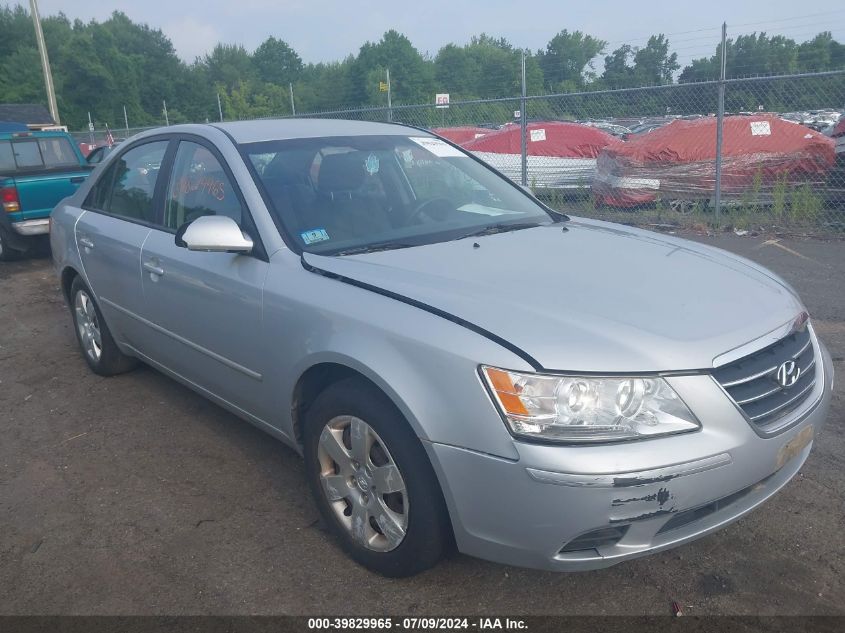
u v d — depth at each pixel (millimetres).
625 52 17641
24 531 3297
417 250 3240
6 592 2885
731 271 3141
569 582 2836
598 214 11141
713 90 11242
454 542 2719
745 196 10359
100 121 68938
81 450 4059
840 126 10695
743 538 3074
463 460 2426
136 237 4145
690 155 10664
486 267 2994
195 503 3479
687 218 10312
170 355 4066
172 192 4023
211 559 3045
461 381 2422
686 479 2338
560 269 2982
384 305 2730
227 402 3719
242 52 82438
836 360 4922
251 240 3293
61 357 5617
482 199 4023
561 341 2398
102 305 4668
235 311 3348
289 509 3404
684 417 2375
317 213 3438
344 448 2902
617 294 2734
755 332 2607
